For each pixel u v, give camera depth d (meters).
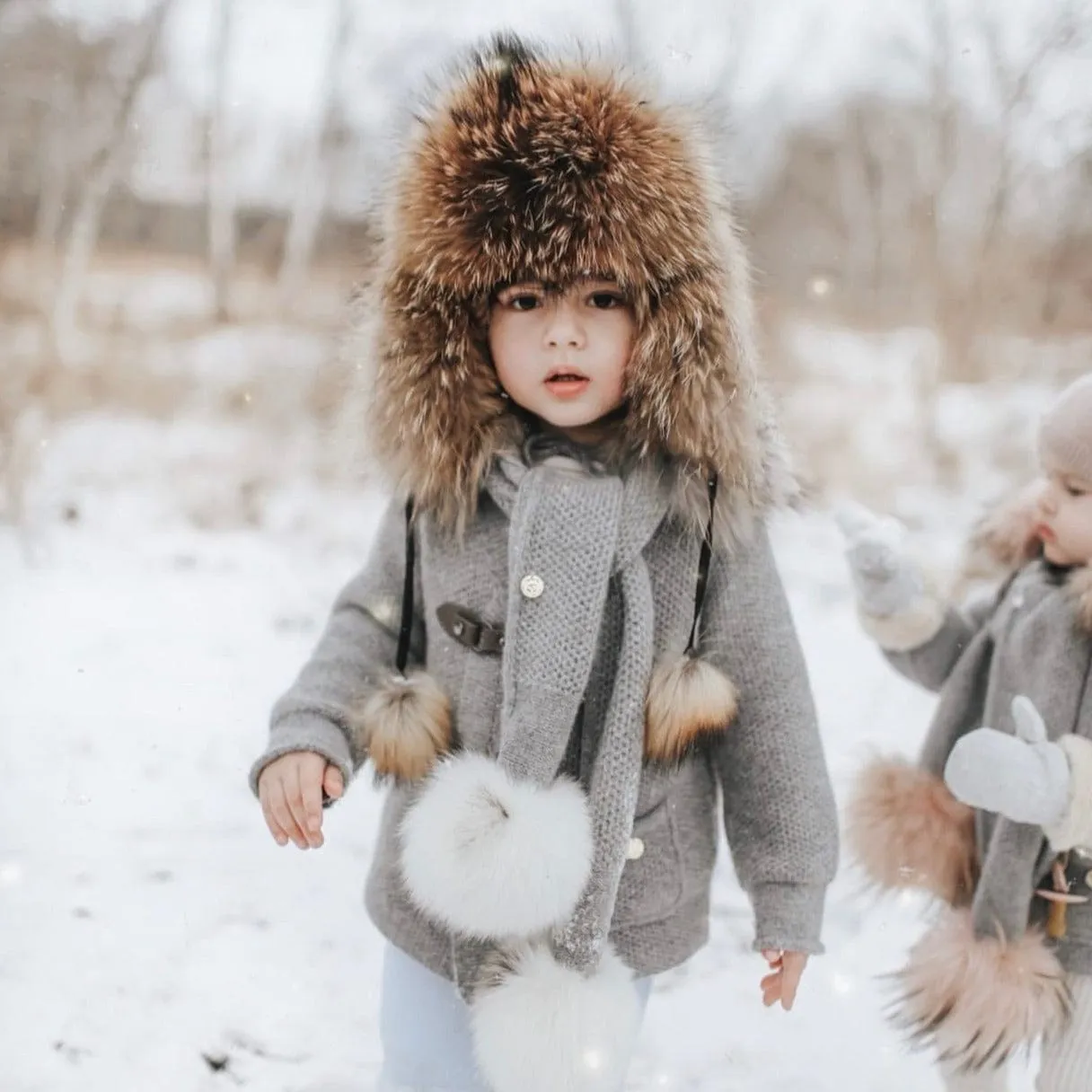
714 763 1.76
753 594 1.70
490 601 1.66
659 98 1.66
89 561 5.84
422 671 1.76
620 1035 1.52
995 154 10.62
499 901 1.42
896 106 13.24
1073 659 1.93
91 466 7.43
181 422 8.48
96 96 9.27
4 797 3.37
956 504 7.31
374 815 3.45
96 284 13.14
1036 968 1.89
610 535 1.57
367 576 1.88
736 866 1.72
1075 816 1.78
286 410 8.39
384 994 1.77
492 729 1.64
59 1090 2.21
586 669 1.55
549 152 1.55
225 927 2.78
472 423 1.66
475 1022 1.54
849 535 2.32
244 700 4.18
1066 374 10.35
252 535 6.52
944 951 1.98
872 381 10.50
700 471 1.63
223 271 11.68
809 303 13.27
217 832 3.25
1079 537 1.99
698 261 1.61
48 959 2.60
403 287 1.67
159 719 3.96
